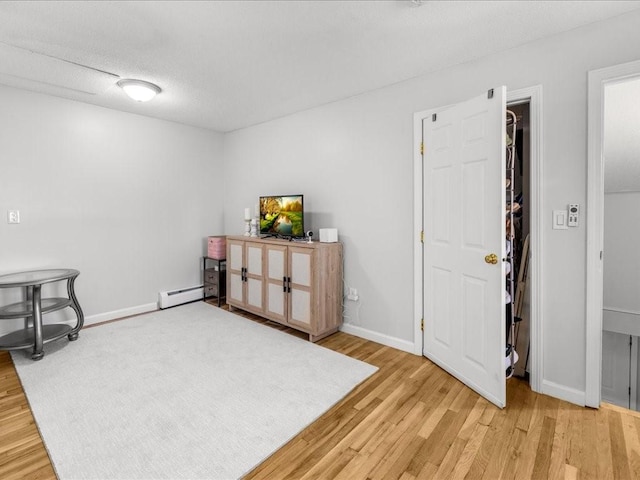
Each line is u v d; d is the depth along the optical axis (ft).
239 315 12.69
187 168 14.37
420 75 8.82
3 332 9.93
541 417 6.32
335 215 11.13
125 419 6.21
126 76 9.00
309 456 5.33
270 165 13.42
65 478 4.83
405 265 9.44
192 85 9.64
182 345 9.73
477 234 7.08
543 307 7.09
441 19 6.30
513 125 7.41
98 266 11.85
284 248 10.84
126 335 10.50
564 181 6.76
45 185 10.57
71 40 7.09
